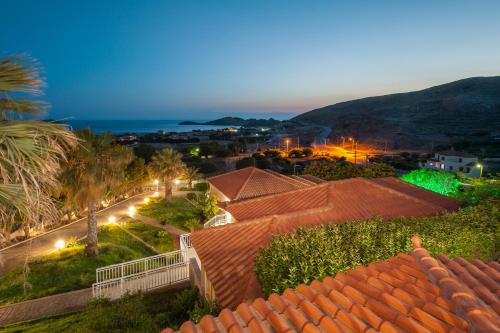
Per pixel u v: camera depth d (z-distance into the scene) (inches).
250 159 2541.8
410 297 171.2
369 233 365.4
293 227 517.7
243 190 906.1
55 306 572.1
